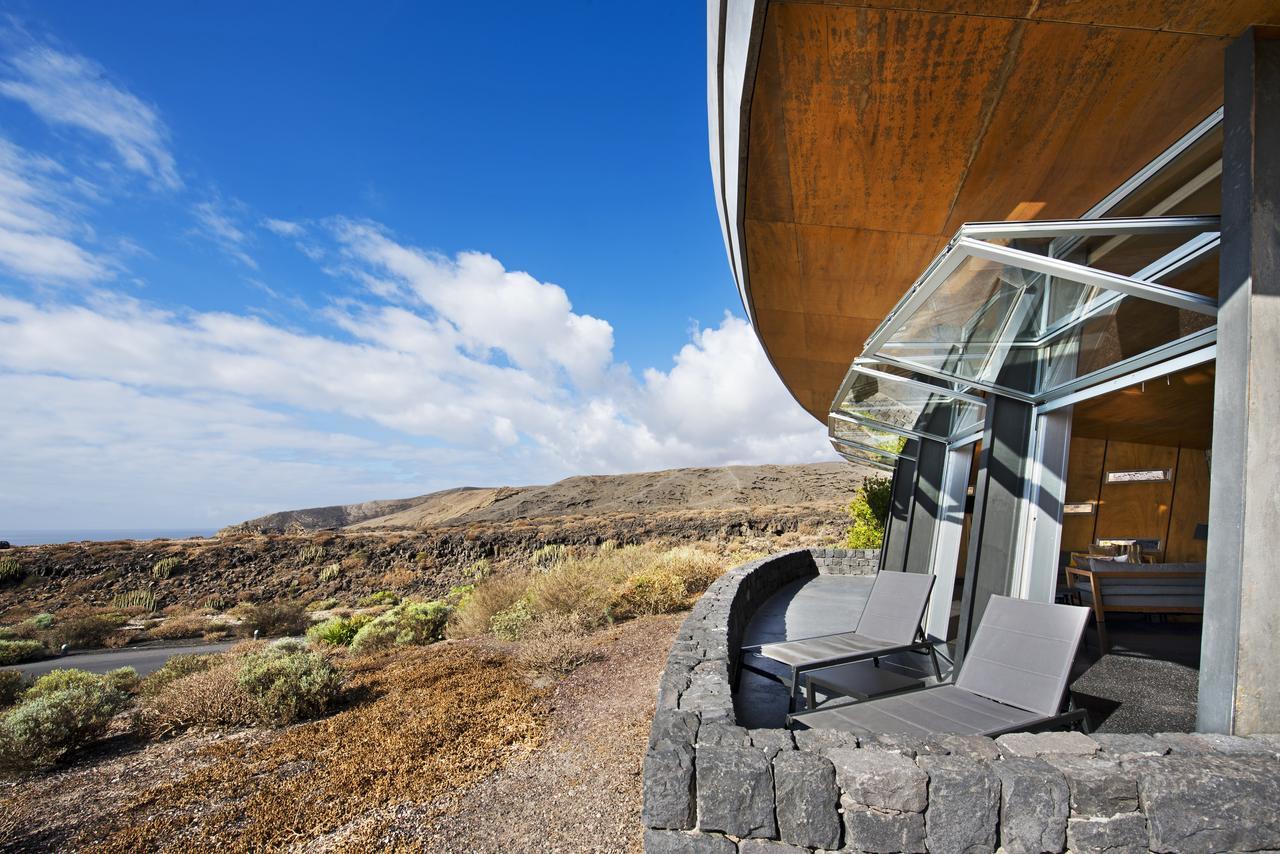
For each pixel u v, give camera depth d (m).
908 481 10.23
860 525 15.00
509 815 3.60
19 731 5.06
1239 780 2.04
